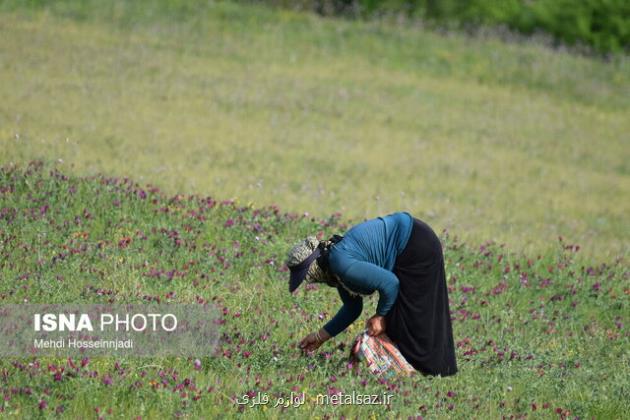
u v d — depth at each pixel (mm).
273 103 81562
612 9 127688
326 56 104125
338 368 26359
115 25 99625
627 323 37062
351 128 78625
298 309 30984
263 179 54750
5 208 35719
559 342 32875
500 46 118000
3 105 62469
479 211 56438
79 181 41719
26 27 91750
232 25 107500
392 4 123000
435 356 25891
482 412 25000
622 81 115562
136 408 21828
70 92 70625
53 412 20984
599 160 84500
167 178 48750
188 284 31219
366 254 24969
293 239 39125
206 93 80438
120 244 34094
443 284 26188
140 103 71500
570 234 54656
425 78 103312
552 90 107750
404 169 66938
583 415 26016
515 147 83500
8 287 28016
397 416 23844
